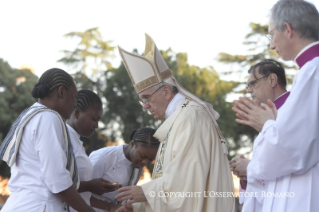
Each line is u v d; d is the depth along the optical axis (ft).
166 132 12.11
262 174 8.75
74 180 11.14
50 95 11.27
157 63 12.56
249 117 9.35
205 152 11.37
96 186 12.42
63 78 11.34
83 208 10.78
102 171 13.85
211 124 11.85
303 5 8.86
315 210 8.41
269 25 9.24
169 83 12.61
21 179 10.84
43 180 10.62
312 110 8.29
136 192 11.13
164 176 11.14
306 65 8.62
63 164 10.54
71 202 10.66
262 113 9.22
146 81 12.50
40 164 10.61
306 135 8.21
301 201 8.48
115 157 14.05
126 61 12.73
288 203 8.64
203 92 57.88
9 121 68.08
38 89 11.16
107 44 74.74
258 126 9.25
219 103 55.36
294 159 8.27
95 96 13.24
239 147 53.57
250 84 12.57
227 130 52.90
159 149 12.46
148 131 13.92
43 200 10.55
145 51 13.23
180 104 12.37
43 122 10.66
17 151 10.87
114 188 12.48
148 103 12.67
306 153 8.22
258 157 8.75
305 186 8.51
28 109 11.26
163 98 12.57
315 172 8.52
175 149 11.39
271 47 9.32
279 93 12.32
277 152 8.31
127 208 11.84
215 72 58.90
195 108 11.94
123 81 62.49
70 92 11.44
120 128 62.18
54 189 10.34
